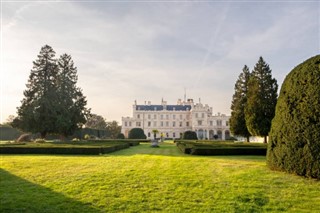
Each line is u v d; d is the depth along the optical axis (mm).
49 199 7723
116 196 8000
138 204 7406
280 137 10172
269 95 34375
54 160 14422
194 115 98250
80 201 7586
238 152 19859
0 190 8531
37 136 54625
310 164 8906
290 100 9922
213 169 11148
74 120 46344
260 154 19906
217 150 19609
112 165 12594
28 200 7621
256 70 35562
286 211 6906
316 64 9484
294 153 9477
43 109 43875
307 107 9195
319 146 8742
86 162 13594
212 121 98062
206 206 7273
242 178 9516
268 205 7309
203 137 97125
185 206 7262
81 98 48250
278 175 9586
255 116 34062
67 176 10156
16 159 14836
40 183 9320
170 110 104312
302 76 9734
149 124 103625
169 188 8695
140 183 9234
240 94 42812
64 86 46781
